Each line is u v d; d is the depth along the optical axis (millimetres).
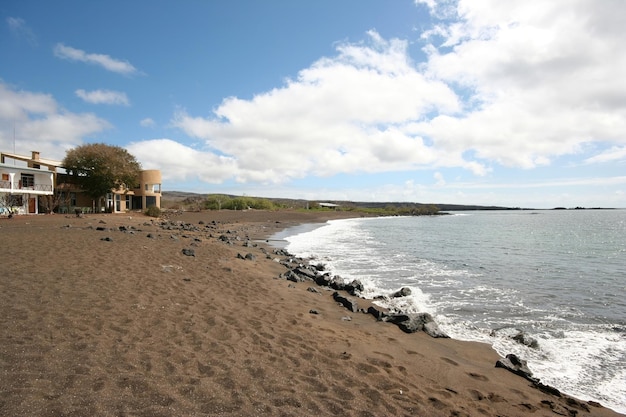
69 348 5039
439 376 5730
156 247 15359
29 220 26828
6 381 4004
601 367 6594
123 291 8227
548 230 47719
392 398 4691
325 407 4234
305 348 6086
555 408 5023
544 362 6773
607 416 4957
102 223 27125
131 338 5648
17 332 5406
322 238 31734
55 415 3471
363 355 6160
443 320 9195
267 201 86562
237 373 4844
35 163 41125
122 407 3721
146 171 52219
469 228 49344
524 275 15914
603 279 15172
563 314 9961
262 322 7230
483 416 4566
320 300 10164
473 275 15516
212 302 8242
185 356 5203
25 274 8906
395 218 90312
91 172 41375
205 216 53750
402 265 17703
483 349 7305
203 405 3961
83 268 10102
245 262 14812
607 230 48906
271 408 4059
